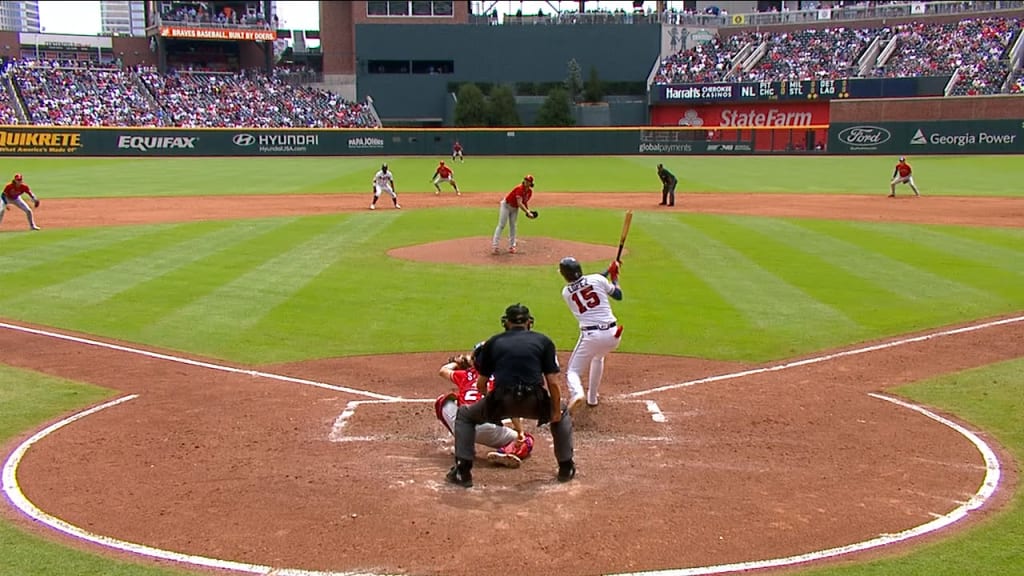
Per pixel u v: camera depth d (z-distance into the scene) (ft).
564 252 72.23
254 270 64.03
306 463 28.78
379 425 32.63
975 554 22.31
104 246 75.05
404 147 220.43
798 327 47.16
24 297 55.11
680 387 37.32
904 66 246.27
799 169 172.96
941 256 69.10
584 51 286.25
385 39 283.18
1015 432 31.45
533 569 21.57
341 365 40.96
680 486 26.73
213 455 29.58
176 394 36.63
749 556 22.21
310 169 176.04
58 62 265.95
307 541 23.15
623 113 271.28
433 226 88.69
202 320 49.34
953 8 268.00
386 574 21.40
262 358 42.19
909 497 25.88
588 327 32.60
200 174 161.89
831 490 26.43
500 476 27.68
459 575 21.31
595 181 148.66
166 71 276.41
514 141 221.87
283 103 263.29
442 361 41.57
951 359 41.09
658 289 57.21
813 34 275.59
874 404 34.83
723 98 258.16
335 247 74.64
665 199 109.60
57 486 26.99
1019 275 61.00
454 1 286.46
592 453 29.66
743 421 32.91
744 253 71.20
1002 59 232.12
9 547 22.93
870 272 62.49
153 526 24.12
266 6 301.02
